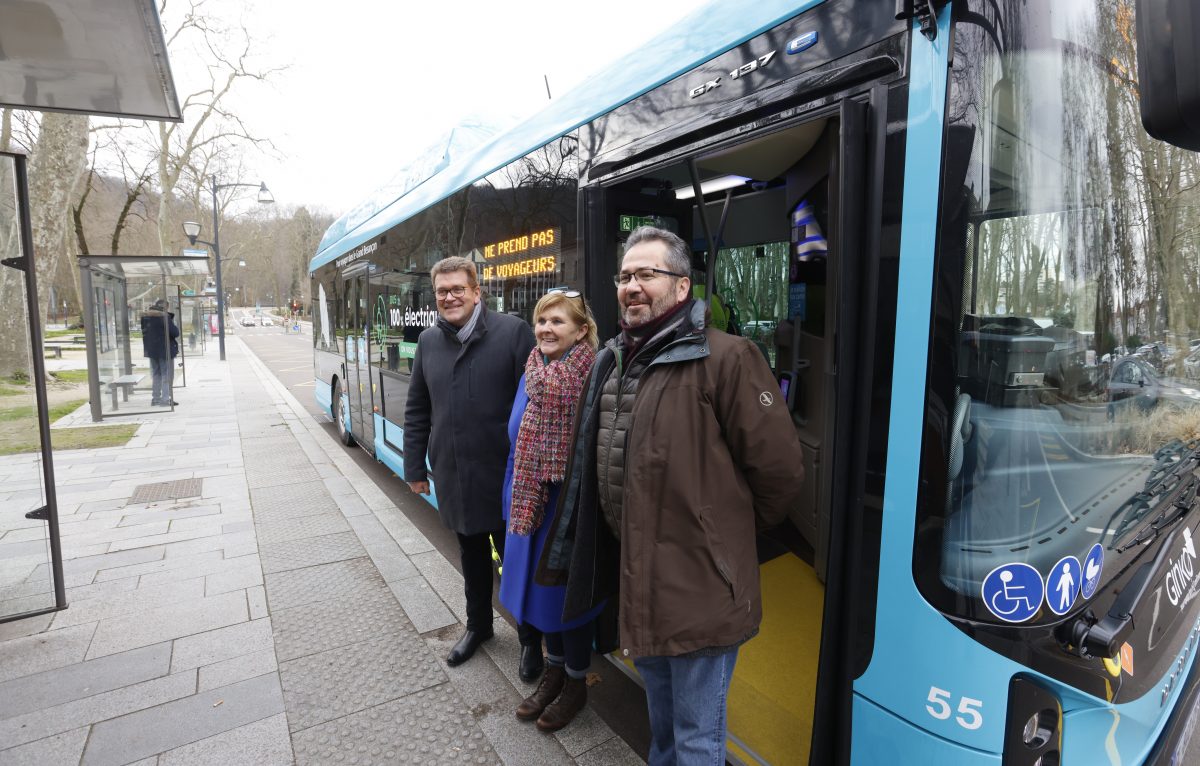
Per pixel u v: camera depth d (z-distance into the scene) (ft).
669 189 10.07
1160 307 5.63
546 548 7.40
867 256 5.30
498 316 9.74
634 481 5.65
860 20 5.42
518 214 11.89
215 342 143.02
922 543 4.99
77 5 10.09
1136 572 5.72
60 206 43.60
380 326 21.13
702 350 5.53
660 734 6.70
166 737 8.72
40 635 11.41
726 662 5.76
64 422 34.83
